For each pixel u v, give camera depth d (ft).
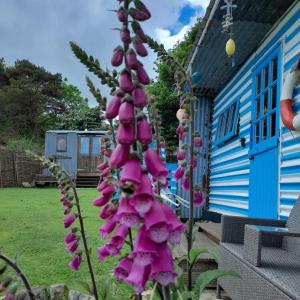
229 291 9.91
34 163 70.74
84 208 31.48
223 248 10.78
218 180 26.04
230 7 14.08
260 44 18.49
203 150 28.17
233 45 14.98
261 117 17.93
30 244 18.26
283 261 8.96
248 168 19.89
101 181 4.65
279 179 15.43
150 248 3.36
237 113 21.81
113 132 5.12
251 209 18.84
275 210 15.70
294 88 14.33
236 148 22.16
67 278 12.94
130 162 3.47
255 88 18.93
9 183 67.56
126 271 3.94
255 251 8.36
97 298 5.58
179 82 6.33
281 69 15.84
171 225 3.41
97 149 73.46
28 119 126.62
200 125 28.25
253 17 16.22
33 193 50.60
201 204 6.38
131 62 3.60
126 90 3.55
